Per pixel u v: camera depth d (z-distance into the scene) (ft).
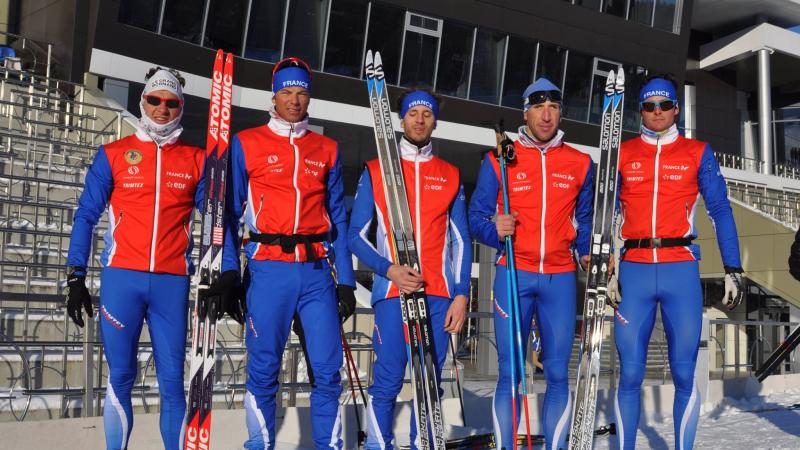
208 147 11.17
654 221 12.32
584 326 11.99
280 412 15.60
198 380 10.85
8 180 25.25
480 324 30.55
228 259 11.20
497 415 11.91
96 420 13.12
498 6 56.90
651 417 20.84
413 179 12.09
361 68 52.65
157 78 11.28
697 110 81.30
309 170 11.54
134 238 11.00
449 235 12.32
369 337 21.62
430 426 11.32
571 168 12.16
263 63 49.62
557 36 59.67
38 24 48.06
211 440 14.39
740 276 12.12
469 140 56.24
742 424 19.42
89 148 30.37
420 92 12.23
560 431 11.91
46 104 34.76
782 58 79.71
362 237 11.99
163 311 11.15
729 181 68.69
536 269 11.95
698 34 82.79
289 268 11.26
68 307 10.63
